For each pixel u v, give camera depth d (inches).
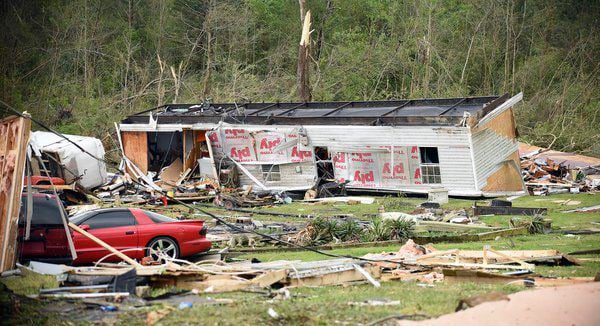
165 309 626.5
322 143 2059.5
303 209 1777.8
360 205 1824.6
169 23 3459.6
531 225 1323.8
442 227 1359.5
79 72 3201.3
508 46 3427.7
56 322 593.6
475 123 1884.8
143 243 1020.5
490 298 603.8
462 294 699.4
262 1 3540.8
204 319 595.8
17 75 2797.7
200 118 2230.6
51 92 2822.3
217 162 2201.0
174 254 1035.3
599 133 2984.7
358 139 2010.3
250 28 3528.5
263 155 2122.3
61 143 1852.9
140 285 765.3
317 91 3147.1
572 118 3048.7
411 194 1978.3
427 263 896.9
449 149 1908.2
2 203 840.9
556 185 2055.9
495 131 1940.2
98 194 1903.3
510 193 1956.2
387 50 3334.2
